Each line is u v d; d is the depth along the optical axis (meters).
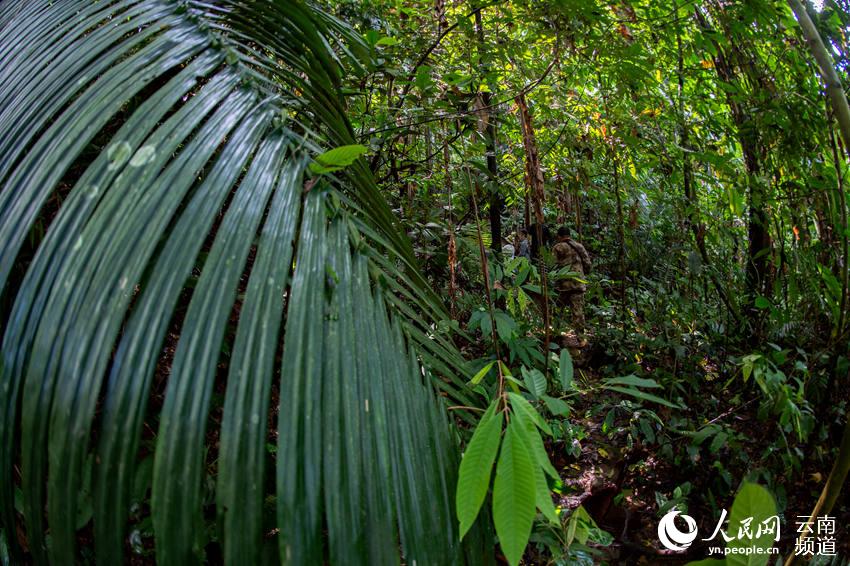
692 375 3.47
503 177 3.67
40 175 0.86
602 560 2.25
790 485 2.66
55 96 1.00
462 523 0.77
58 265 0.74
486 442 0.80
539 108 3.60
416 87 2.85
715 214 3.83
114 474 0.62
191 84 1.02
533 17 2.81
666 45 3.45
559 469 2.77
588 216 6.29
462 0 3.01
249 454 0.66
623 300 4.41
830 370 2.83
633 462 2.79
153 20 1.17
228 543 0.63
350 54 1.88
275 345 0.73
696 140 3.50
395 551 0.72
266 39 1.31
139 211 0.78
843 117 1.33
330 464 0.70
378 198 1.27
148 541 1.23
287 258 0.83
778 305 3.41
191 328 0.70
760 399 3.05
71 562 0.62
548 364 2.81
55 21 1.24
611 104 3.42
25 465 0.66
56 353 0.68
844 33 2.58
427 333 1.03
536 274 2.76
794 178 3.08
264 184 0.91
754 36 2.94
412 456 0.80
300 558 0.65
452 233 2.85
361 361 0.81
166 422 0.65
